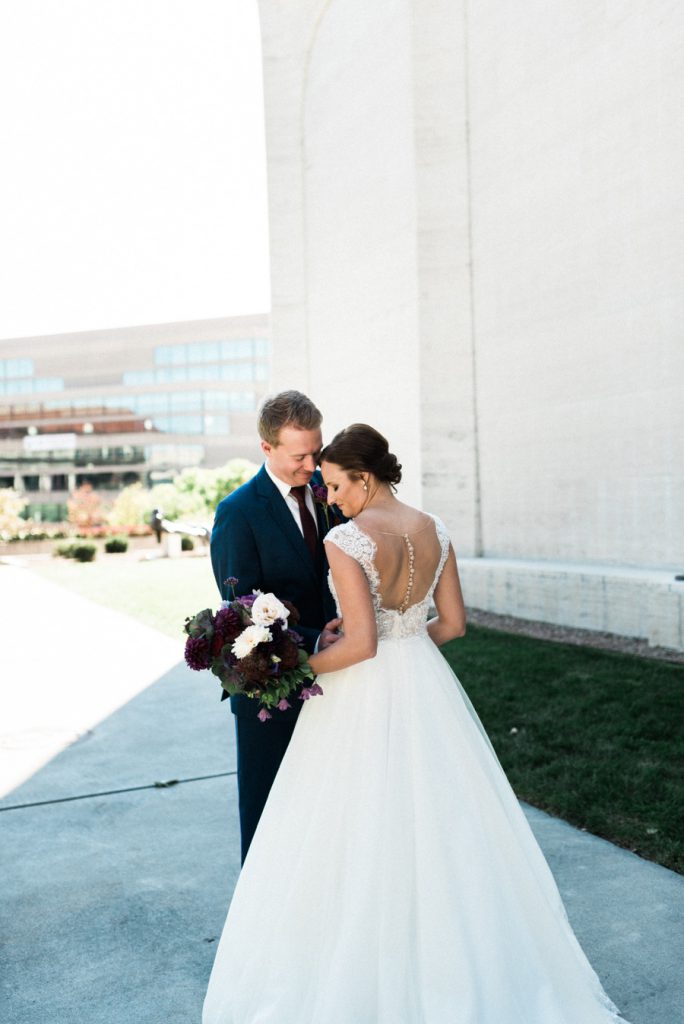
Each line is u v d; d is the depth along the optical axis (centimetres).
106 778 501
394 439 1266
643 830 372
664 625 720
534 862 248
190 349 8406
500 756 479
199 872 365
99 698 722
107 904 337
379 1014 207
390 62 1218
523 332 1010
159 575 2223
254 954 234
